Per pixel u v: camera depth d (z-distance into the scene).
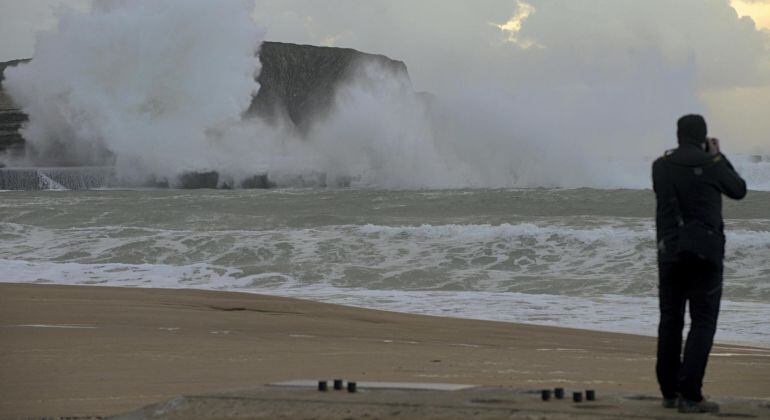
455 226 47.81
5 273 36.81
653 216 60.25
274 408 8.20
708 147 9.02
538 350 18.19
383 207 69.69
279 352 16.27
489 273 38.12
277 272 38.03
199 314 23.41
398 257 42.19
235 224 57.62
